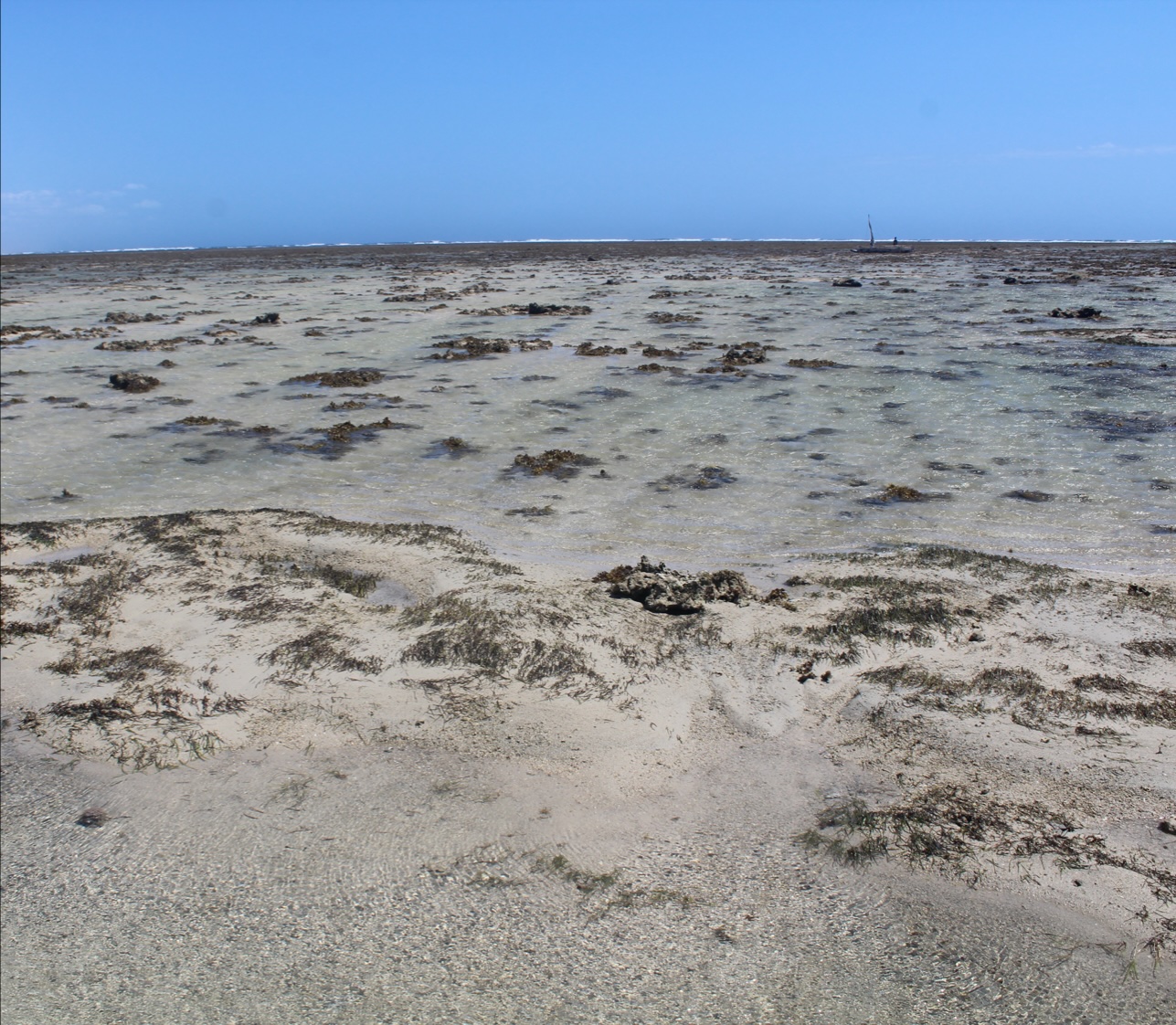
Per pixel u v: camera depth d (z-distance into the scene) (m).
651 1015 4.42
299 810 6.31
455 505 13.62
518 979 4.69
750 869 5.50
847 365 23.44
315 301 42.75
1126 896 5.04
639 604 9.36
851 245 121.44
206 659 8.37
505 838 5.91
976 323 30.28
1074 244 115.75
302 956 4.95
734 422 18.16
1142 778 6.14
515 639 8.38
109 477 15.42
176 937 5.17
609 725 7.16
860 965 4.69
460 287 49.16
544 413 19.27
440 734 7.14
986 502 13.13
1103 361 22.95
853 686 7.62
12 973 4.97
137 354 27.44
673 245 133.38
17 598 9.84
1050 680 7.51
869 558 10.73
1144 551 11.09
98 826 6.30
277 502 13.95
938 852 5.51
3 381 23.38
